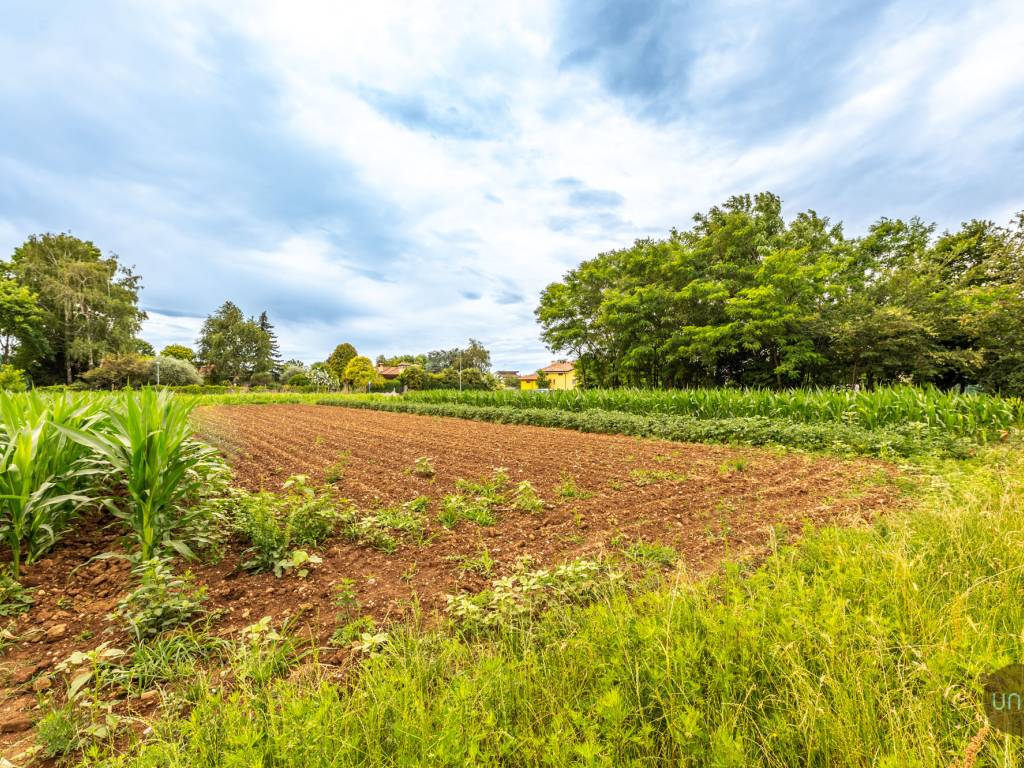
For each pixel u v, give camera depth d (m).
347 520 4.30
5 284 35.25
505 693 1.72
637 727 1.51
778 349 20.62
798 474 6.28
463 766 1.31
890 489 5.22
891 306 18.02
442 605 2.83
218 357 63.84
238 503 4.38
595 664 1.78
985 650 1.56
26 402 4.16
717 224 24.30
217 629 2.54
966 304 16.78
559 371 66.69
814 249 23.86
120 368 37.31
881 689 1.56
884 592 2.15
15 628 2.52
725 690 1.56
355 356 58.81
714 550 3.62
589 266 27.95
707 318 21.89
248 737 1.36
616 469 6.86
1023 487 3.76
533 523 4.43
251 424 14.15
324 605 2.84
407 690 1.70
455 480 6.21
